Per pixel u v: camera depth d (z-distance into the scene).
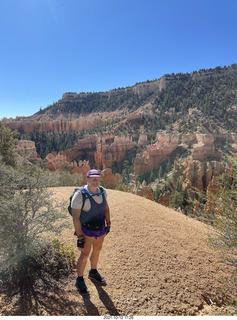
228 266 5.74
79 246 3.64
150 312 3.71
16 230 4.46
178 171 63.56
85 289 3.91
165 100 170.12
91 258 4.19
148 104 181.62
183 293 4.39
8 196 4.59
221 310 4.20
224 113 123.38
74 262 4.79
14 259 4.23
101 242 4.05
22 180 4.83
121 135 122.50
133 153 115.00
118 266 4.86
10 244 4.36
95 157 114.38
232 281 4.97
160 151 95.62
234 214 4.74
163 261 5.35
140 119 152.00
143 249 5.75
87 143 120.12
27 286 3.92
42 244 4.79
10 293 3.71
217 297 4.50
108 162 113.00
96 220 3.80
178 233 7.26
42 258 4.65
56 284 4.08
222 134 103.12
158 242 6.29
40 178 4.95
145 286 4.34
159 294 4.19
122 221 7.39
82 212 3.71
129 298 3.94
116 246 5.72
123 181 92.38
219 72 181.38
